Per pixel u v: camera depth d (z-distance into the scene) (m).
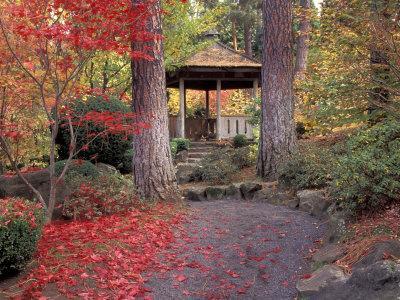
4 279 4.39
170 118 18.44
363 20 7.15
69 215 6.93
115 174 8.59
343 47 7.71
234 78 17.36
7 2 5.86
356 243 4.80
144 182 8.32
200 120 18.83
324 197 7.35
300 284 4.29
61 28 5.16
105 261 4.93
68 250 5.11
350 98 8.20
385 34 5.75
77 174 7.74
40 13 5.45
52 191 6.25
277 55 10.62
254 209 8.27
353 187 5.45
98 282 4.42
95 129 10.59
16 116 7.66
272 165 10.58
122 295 4.18
